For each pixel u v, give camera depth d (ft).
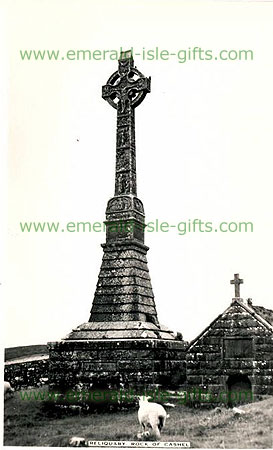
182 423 55.52
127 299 61.57
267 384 58.49
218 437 53.78
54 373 60.85
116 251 63.31
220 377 59.72
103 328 60.85
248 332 59.72
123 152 65.51
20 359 67.41
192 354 60.85
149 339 57.98
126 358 58.39
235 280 61.93
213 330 60.75
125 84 66.44
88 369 59.67
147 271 64.95
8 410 60.59
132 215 63.46
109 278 62.85
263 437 53.06
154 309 64.28
